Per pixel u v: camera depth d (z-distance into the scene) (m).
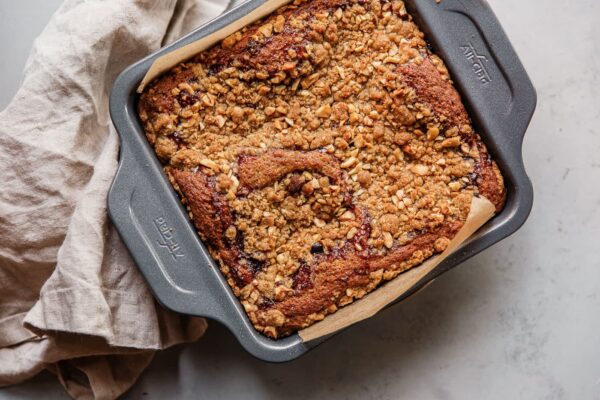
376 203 0.74
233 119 0.74
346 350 0.86
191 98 0.73
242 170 0.73
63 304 0.77
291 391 0.86
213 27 0.72
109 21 0.79
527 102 0.75
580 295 0.86
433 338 0.86
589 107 0.87
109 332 0.77
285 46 0.73
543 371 0.86
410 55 0.75
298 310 0.73
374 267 0.73
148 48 0.81
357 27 0.75
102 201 0.78
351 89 0.75
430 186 0.75
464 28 0.74
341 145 0.74
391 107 0.75
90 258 0.77
